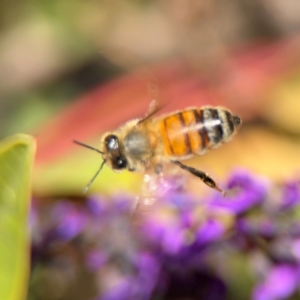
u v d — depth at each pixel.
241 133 0.14
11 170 0.09
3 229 0.10
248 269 0.12
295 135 0.15
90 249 0.12
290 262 0.11
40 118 0.17
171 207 0.11
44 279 0.12
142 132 0.12
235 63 0.16
